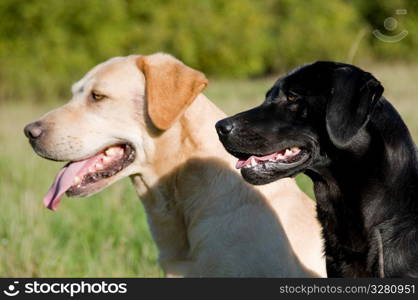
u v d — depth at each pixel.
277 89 6.48
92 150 7.23
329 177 6.34
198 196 7.13
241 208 7.08
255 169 6.43
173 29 47.88
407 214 5.97
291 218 7.31
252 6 53.06
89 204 11.37
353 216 6.21
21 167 14.56
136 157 7.25
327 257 6.49
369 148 6.04
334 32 52.12
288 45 52.44
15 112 32.19
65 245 10.20
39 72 41.03
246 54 51.12
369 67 42.91
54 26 42.41
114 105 7.20
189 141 7.13
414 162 6.10
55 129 7.24
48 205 7.27
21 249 9.77
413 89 26.36
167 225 7.38
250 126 6.39
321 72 6.26
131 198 11.37
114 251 9.85
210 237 7.06
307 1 54.12
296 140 6.35
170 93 6.99
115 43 43.88
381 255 6.01
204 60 50.69
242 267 6.98
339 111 5.86
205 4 50.38
